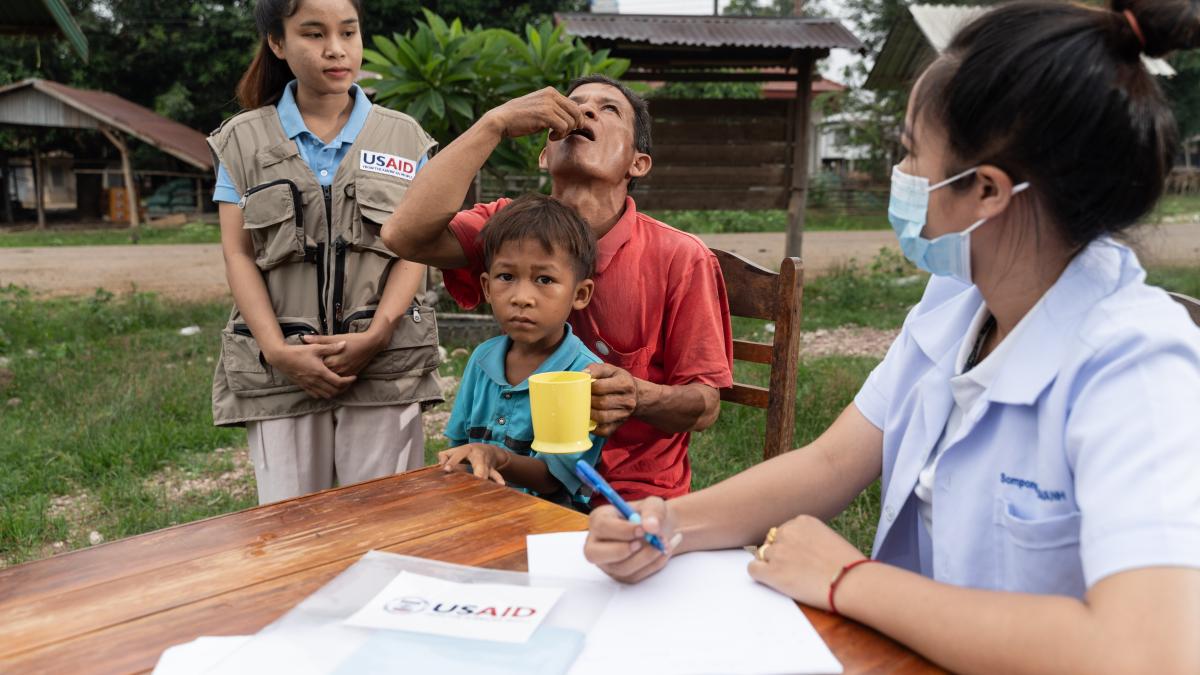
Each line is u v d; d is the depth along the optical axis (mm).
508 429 2119
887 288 10055
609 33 9477
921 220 1227
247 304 2553
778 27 9891
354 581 1276
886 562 1459
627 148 2135
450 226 2207
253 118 2596
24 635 1165
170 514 3732
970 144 1138
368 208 2590
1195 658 857
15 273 13852
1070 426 1085
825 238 19125
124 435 4680
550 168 2182
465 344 6688
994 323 1329
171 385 5652
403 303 2652
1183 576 899
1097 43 1069
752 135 9938
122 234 21828
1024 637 967
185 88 25984
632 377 1981
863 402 1530
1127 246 1187
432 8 23672
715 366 2199
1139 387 1025
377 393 2691
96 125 20859
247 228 2535
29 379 5984
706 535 1396
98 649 1128
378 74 6230
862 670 1059
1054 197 1114
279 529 1512
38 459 4391
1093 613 934
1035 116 1076
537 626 1132
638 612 1188
